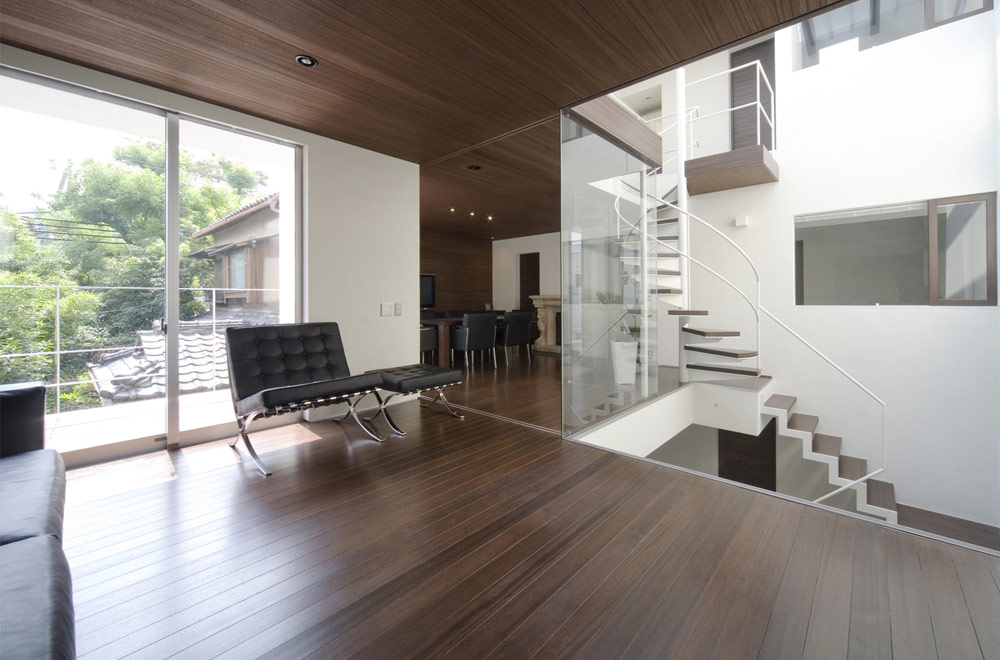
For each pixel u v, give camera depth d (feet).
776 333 16.52
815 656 4.08
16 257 8.78
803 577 5.25
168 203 10.09
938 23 13.57
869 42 16.52
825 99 15.40
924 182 13.66
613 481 8.16
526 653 4.11
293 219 12.12
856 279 15.28
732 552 5.80
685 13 7.16
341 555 5.75
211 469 8.82
